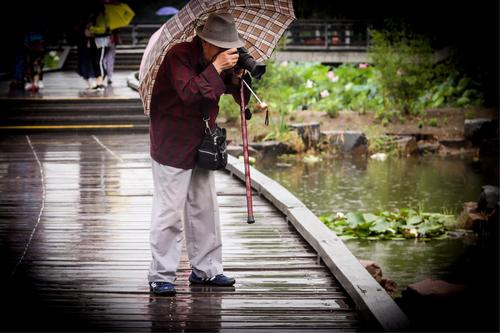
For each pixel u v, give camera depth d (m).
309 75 33.53
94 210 12.55
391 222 15.53
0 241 10.68
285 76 32.03
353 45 41.69
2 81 29.16
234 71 8.19
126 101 22.84
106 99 22.78
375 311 7.52
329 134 25.11
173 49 7.87
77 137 21.00
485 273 12.49
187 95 7.68
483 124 25.50
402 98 28.55
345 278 8.56
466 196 18.62
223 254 10.05
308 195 18.72
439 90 30.58
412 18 39.12
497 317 9.62
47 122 21.94
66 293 8.63
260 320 7.90
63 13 34.81
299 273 9.32
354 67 38.34
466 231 15.45
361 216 15.38
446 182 20.39
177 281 8.98
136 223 11.70
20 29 25.53
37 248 10.34
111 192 13.97
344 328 7.70
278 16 8.29
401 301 10.70
